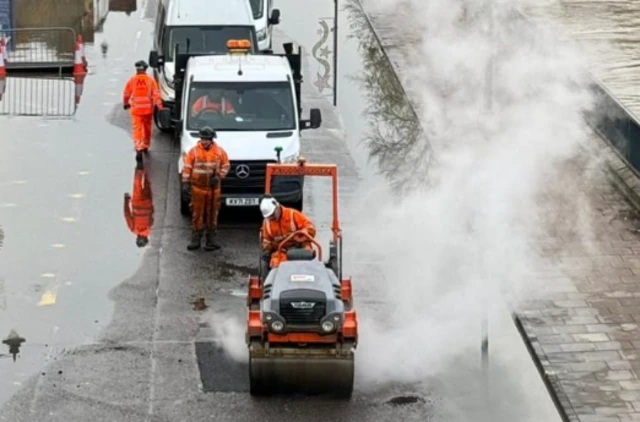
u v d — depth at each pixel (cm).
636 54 6675
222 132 4759
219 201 4388
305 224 3597
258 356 3228
